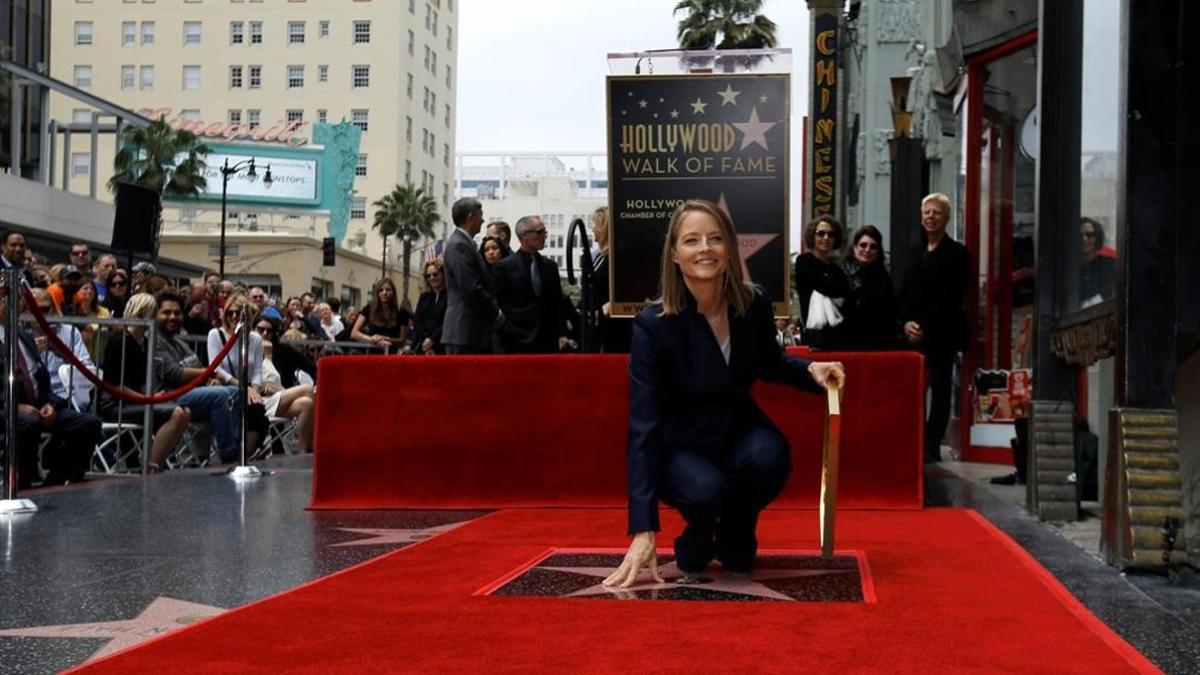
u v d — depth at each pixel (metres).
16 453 7.05
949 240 9.38
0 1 37.34
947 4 13.80
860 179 24.44
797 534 5.62
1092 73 6.12
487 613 3.71
